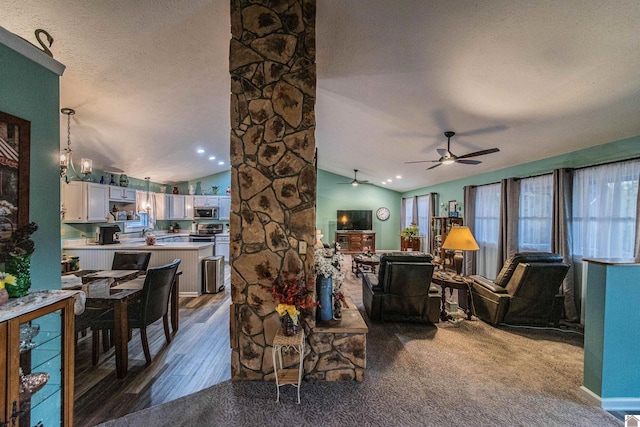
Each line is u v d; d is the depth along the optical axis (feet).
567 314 12.35
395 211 35.22
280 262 8.11
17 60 5.04
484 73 8.85
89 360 9.00
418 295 11.76
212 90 11.74
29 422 4.94
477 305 12.59
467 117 11.89
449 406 6.88
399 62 9.30
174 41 8.50
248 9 8.11
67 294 5.17
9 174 4.87
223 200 28.40
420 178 25.57
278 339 7.08
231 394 7.35
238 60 8.13
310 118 8.15
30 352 5.06
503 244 16.49
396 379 8.02
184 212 27.17
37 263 5.49
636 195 10.43
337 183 34.91
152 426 6.20
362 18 7.76
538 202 14.76
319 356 7.98
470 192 20.31
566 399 7.15
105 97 10.70
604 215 11.41
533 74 8.36
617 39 6.61
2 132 4.76
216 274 16.74
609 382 6.90
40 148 5.51
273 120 8.17
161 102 11.86
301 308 7.83
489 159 16.31
